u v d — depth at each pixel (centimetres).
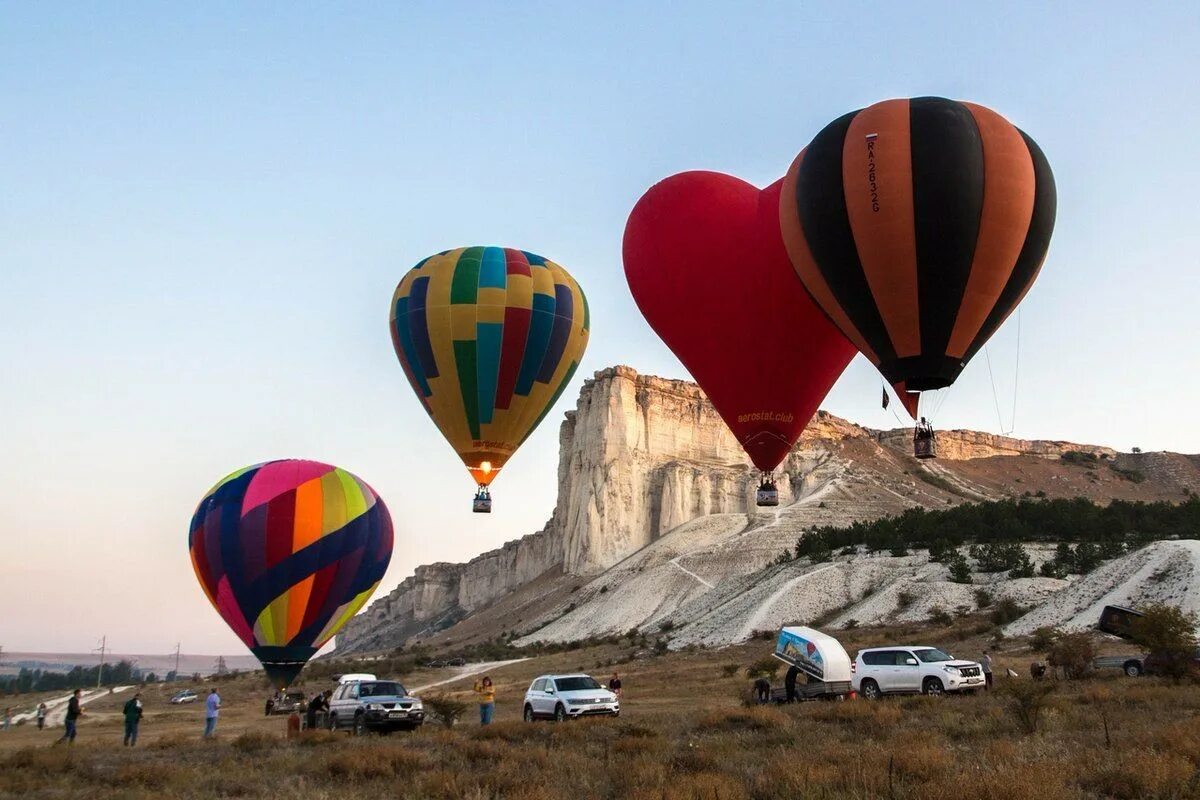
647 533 16588
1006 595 7088
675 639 8650
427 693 6106
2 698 10156
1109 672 3384
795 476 17738
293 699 3484
